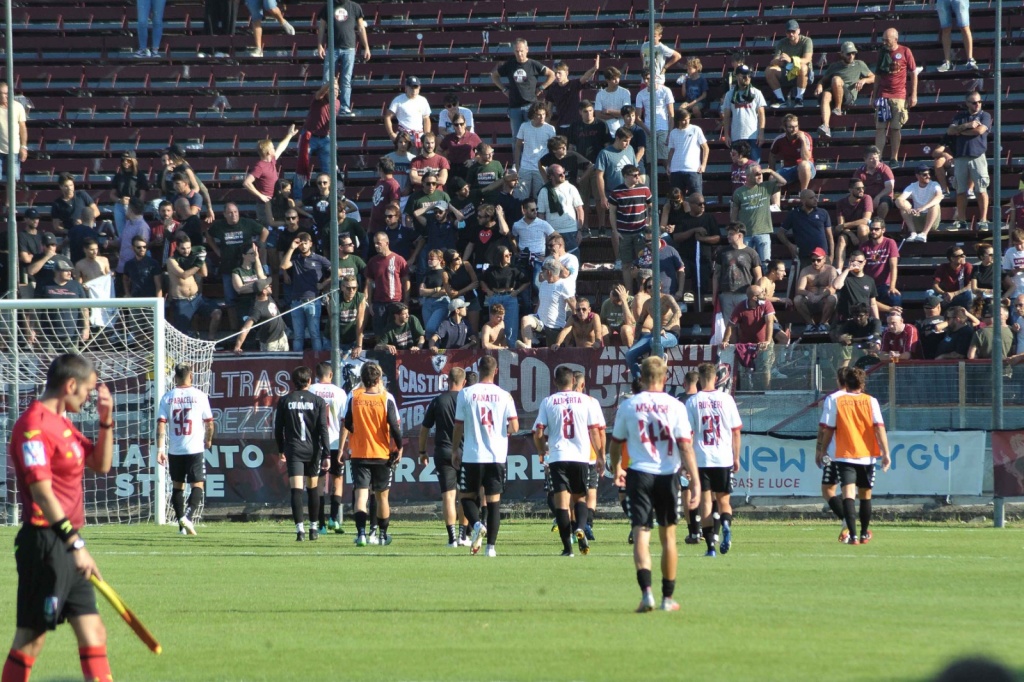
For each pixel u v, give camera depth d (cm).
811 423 7181
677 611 3612
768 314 7644
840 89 10112
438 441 5809
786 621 3422
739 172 9044
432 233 8569
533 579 4428
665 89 9550
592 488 6009
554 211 8581
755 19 11488
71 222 9538
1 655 3109
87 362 2600
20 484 2500
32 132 11406
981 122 9212
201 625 3484
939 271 8406
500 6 11912
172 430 6394
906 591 4059
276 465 7531
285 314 8325
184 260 8581
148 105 11662
